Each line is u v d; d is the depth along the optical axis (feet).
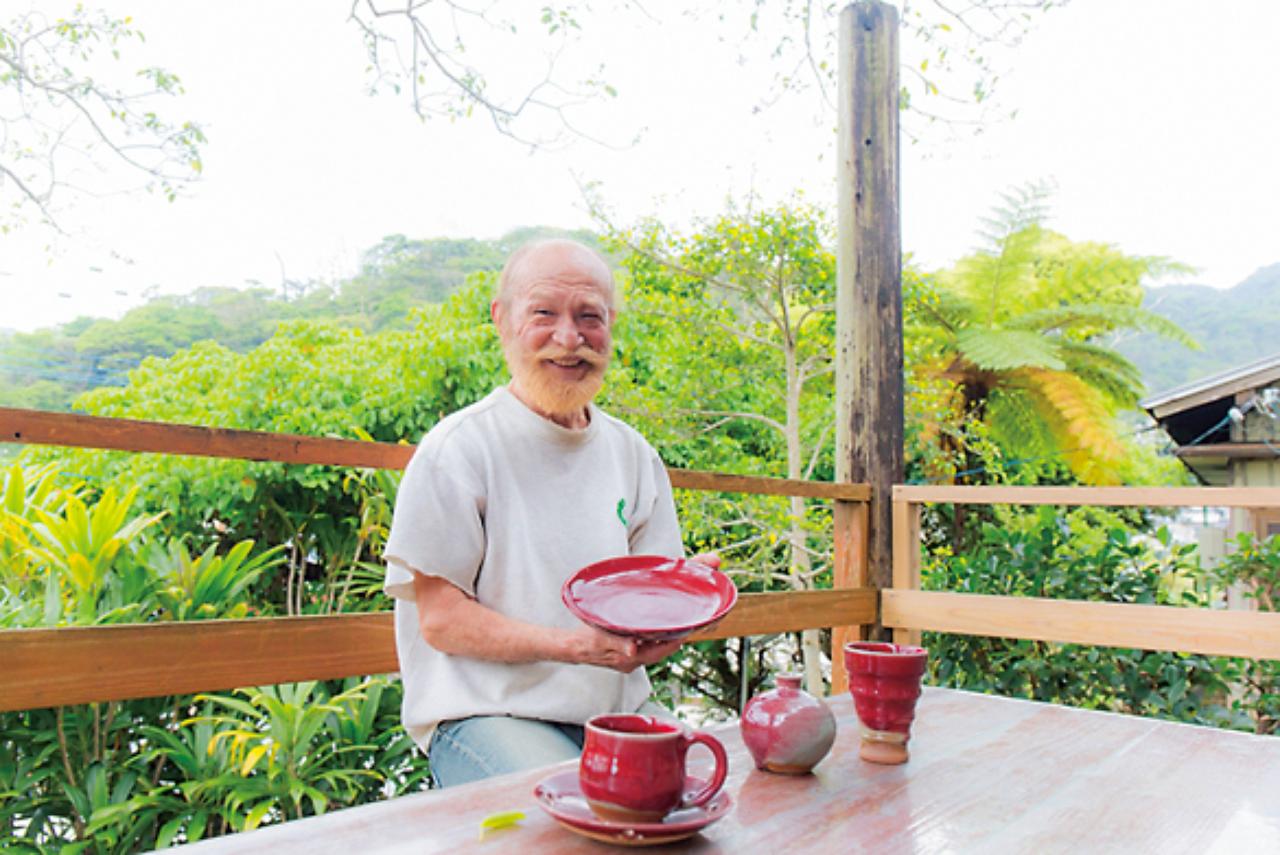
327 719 8.48
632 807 2.51
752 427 21.66
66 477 14.53
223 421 16.52
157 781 8.11
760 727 3.31
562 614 4.57
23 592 8.56
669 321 19.29
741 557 18.12
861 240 10.02
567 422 4.95
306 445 5.14
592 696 4.47
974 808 2.96
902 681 3.45
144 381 17.75
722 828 2.72
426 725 4.46
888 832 2.71
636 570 3.86
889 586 9.51
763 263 18.61
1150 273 30.09
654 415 18.66
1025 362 25.53
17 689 4.14
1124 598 11.50
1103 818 2.89
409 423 17.40
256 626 4.90
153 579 8.52
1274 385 21.81
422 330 18.61
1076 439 27.96
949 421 24.21
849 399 9.86
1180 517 33.22
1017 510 24.21
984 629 8.55
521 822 2.68
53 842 7.68
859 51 10.32
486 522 4.55
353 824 2.64
